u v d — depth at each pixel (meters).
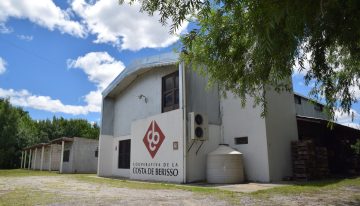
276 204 6.11
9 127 37.12
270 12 3.12
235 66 5.38
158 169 12.63
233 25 4.82
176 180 11.54
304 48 4.54
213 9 4.90
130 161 14.88
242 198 6.93
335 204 6.09
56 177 16.20
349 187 8.77
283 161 11.73
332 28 3.80
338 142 16.30
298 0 3.07
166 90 14.10
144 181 12.57
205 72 6.46
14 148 37.31
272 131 11.63
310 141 11.84
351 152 15.89
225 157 11.09
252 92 6.25
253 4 3.41
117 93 18.42
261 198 6.91
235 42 5.04
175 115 12.05
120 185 10.61
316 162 11.93
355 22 3.61
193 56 6.11
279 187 8.85
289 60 4.13
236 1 3.85
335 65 6.79
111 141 18.16
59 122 49.06
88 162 25.50
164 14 3.62
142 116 15.51
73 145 24.83
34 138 40.44
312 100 7.11
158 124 13.02
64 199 6.92
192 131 11.36
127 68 16.08
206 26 5.20
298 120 13.77
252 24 3.55
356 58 4.99
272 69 4.94
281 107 12.44
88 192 8.40
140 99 15.88
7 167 36.84
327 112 6.98
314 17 3.33
